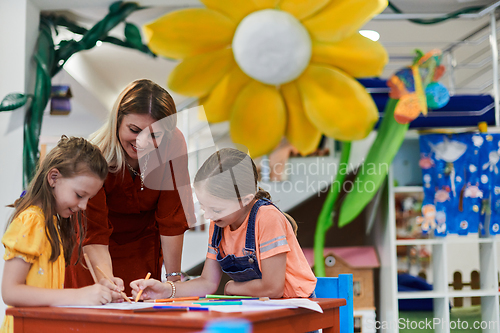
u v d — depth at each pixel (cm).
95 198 150
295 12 300
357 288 315
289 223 136
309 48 301
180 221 154
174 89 305
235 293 132
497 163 303
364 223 362
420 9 319
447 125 309
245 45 300
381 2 294
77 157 123
